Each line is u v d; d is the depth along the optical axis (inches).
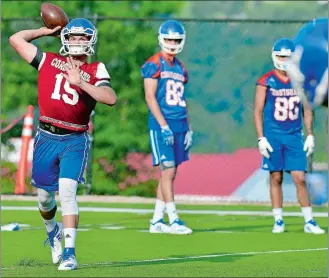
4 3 2023.9
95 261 822.5
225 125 1971.0
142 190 1873.8
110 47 1940.2
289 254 893.2
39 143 736.3
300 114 1144.2
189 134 1126.4
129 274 677.9
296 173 1143.0
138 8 2098.9
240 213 1462.8
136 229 1167.6
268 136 1140.5
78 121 732.0
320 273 709.3
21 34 750.5
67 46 731.4
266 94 1137.4
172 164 1107.3
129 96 1920.5
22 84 1963.6
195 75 2018.9
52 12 771.4
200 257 859.4
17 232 1104.8
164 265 775.7
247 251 922.7
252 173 1796.3
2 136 1894.7
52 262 806.5
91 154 1760.6
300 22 1641.2
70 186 721.6
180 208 1556.3
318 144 1825.8
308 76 482.3
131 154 1887.3
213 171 1804.9
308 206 1151.0
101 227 1194.0
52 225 781.3
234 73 2015.3
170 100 1111.0
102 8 2097.7
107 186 1862.7
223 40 2023.9
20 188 1752.0
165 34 1106.7
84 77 731.4
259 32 2022.6
